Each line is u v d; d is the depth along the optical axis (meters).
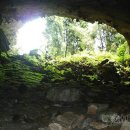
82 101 7.38
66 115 5.79
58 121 5.48
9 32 18.62
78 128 5.11
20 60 15.96
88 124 5.23
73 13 12.66
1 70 12.62
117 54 20.83
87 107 6.68
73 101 7.36
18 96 8.05
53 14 13.17
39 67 14.91
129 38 13.41
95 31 26.28
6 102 7.28
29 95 8.22
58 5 12.08
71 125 5.23
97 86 10.46
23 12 12.55
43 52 20.50
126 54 18.97
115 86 10.97
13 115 6.03
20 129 5.12
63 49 25.27
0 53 15.47
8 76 11.52
